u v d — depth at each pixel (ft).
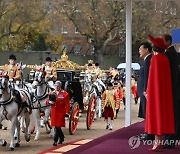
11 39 251.60
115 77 158.61
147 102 46.57
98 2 237.66
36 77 84.17
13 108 72.08
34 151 71.46
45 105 84.48
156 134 46.01
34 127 86.99
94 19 238.48
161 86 45.96
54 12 244.42
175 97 48.26
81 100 96.94
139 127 73.20
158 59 46.32
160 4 246.06
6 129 97.40
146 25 245.65
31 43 258.16
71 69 106.93
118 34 260.01
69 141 82.23
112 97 100.68
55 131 77.20
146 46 56.03
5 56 247.09
